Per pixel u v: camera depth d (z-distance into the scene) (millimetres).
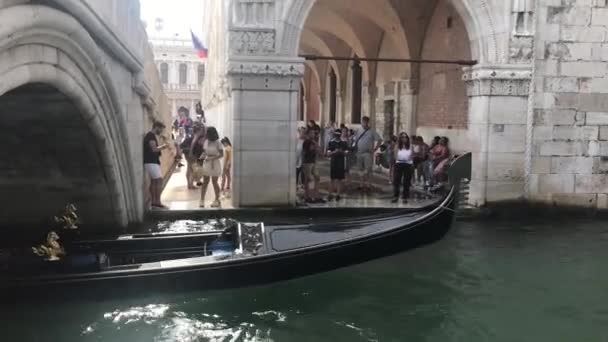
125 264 6977
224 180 12953
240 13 10641
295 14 10773
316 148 11719
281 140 11070
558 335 6016
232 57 10727
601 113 11758
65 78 5570
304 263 7141
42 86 5469
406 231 7934
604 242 9609
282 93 10977
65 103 6113
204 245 7574
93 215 8789
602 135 11820
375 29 17781
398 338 5914
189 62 56188
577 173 11859
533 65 11469
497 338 5938
